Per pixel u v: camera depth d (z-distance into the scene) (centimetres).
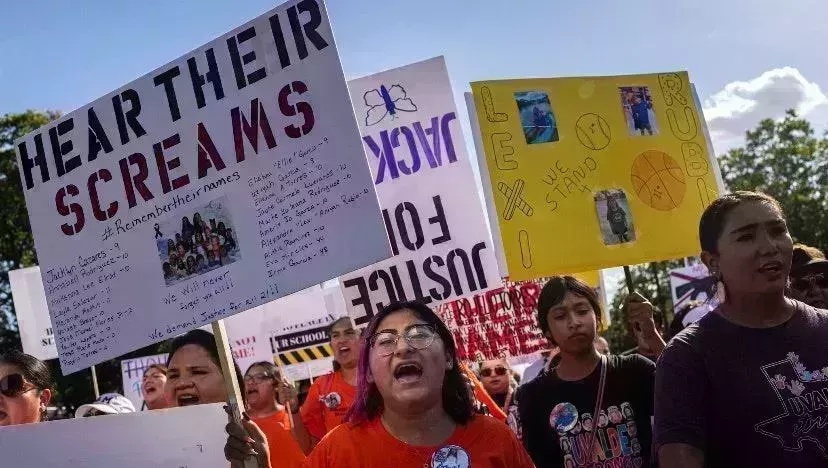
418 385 290
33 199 384
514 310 618
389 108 473
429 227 468
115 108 369
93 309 367
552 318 411
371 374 304
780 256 271
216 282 342
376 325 304
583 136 476
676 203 485
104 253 367
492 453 296
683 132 498
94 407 494
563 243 459
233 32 346
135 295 358
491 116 465
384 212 471
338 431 302
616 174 476
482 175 459
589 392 404
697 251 483
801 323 272
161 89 360
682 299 1205
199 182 349
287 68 335
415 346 292
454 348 311
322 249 321
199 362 391
